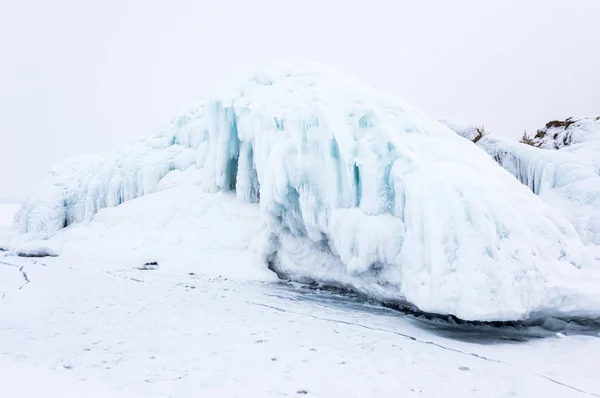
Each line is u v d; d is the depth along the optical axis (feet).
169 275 37.19
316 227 30.22
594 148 46.14
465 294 19.95
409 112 30.35
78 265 41.68
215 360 16.71
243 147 40.40
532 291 20.34
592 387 14.52
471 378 15.29
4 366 14.52
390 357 17.47
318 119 29.60
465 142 29.55
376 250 25.67
